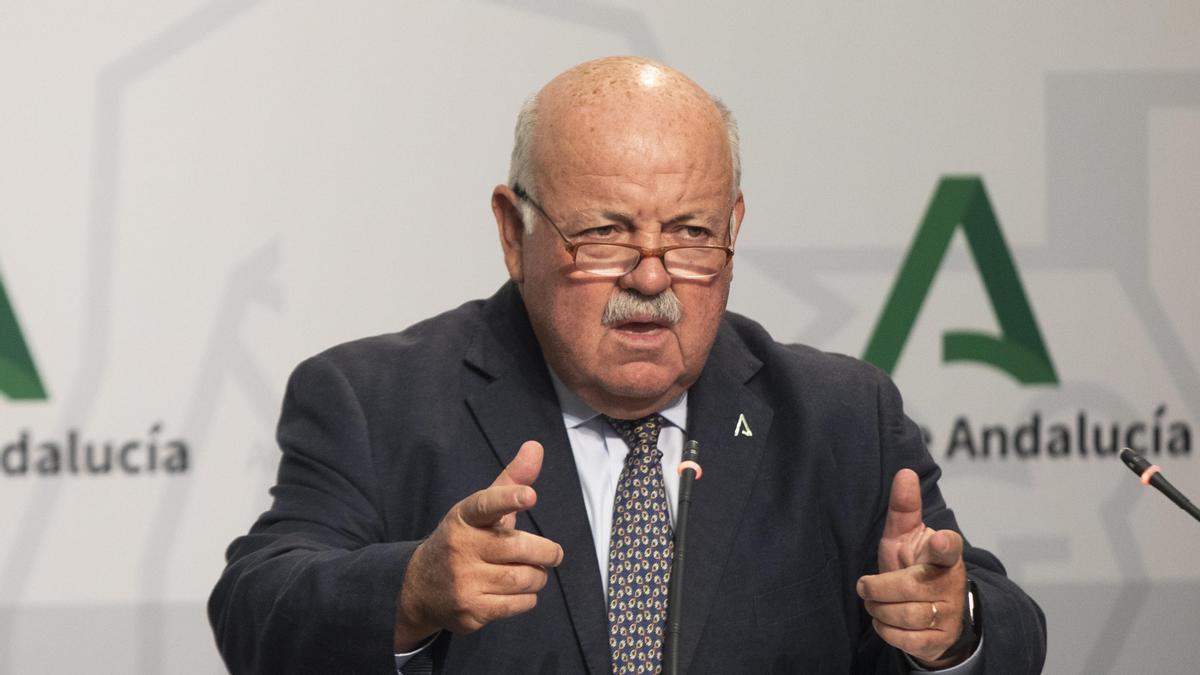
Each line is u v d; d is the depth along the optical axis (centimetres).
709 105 646
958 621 589
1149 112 1177
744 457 686
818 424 703
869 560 706
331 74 1100
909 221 1160
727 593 659
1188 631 1198
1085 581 1188
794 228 1149
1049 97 1168
